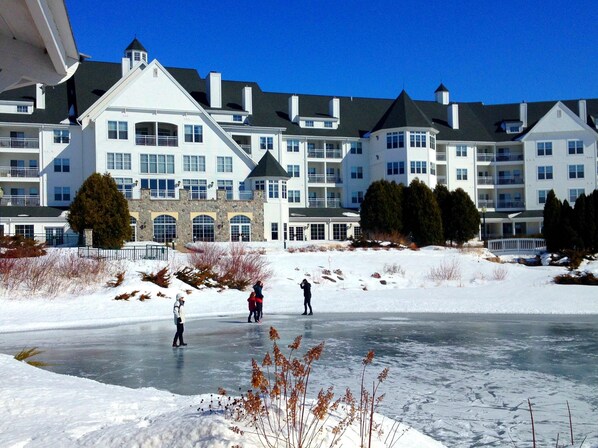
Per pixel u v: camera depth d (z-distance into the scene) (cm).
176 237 5784
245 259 4384
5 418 848
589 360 1742
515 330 2428
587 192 7575
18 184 6300
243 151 6425
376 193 5925
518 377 1505
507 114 8262
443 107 8331
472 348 1972
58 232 5766
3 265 3488
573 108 8162
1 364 1378
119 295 3403
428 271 4716
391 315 3023
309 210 7038
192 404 948
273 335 716
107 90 6550
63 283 3522
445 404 1235
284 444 606
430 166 7238
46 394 1009
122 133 6078
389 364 1691
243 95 7069
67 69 823
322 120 7456
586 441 996
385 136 7231
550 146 7662
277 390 679
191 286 3881
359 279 4428
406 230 5978
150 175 6134
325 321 2780
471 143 7762
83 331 2491
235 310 3222
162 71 6222
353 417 708
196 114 6322
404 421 1112
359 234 6969
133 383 1447
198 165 6303
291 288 4106
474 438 1015
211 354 1889
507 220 7431
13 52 789
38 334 2402
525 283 4212
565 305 3272
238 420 640
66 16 677
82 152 6309
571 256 5069
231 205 6019
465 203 6119
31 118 6200
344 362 1727
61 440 701
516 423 1102
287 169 7250
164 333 2416
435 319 2844
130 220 5444
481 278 4528
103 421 805
